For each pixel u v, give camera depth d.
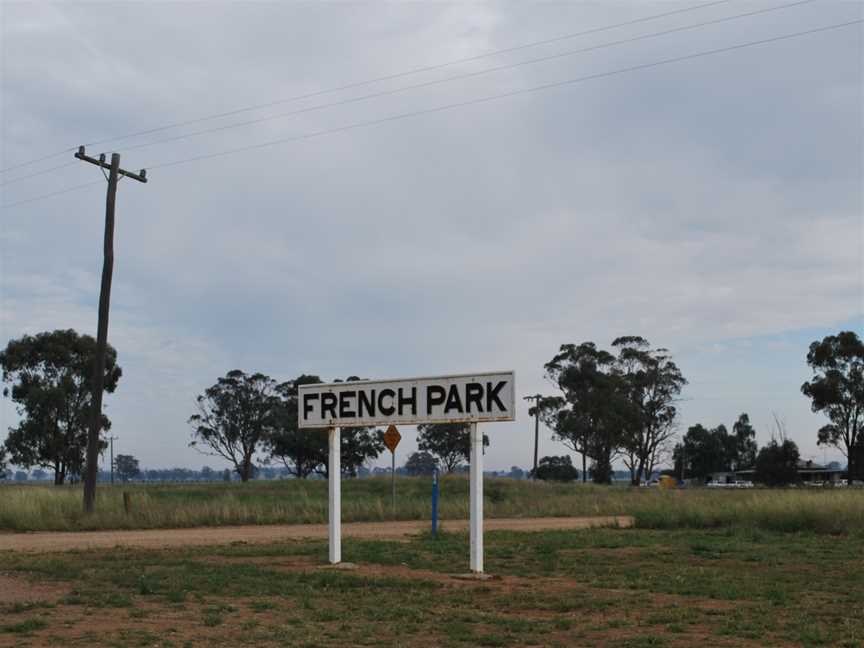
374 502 39.84
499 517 36.56
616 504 40.38
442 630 10.39
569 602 12.44
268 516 31.66
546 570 16.36
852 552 19.33
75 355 80.25
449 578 15.08
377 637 9.93
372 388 16.23
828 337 88.94
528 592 13.53
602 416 89.50
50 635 9.76
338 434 17.03
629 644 9.63
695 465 132.00
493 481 65.81
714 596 13.09
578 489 64.50
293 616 11.21
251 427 95.44
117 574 14.73
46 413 78.12
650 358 95.50
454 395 15.38
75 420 79.81
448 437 98.56
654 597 13.09
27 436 77.62
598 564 17.25
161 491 54.94
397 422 15.91
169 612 11.34
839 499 28.30
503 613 11.75
